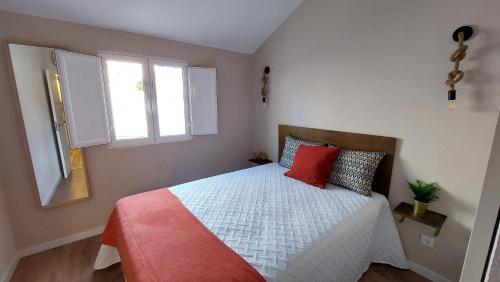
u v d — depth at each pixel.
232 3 2.32
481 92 1.46
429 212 1.73
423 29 1.67
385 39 1.88
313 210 1.62
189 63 2.79
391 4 1.82
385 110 1.95
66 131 2.08
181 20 2.37
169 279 0.96
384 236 1.91
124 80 2.38
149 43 2.47
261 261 1.08
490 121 1.44
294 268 1.09
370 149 2.07
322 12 2.33
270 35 2.97
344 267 1.50
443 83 1.61
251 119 3.52
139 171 2.59
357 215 1.60
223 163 3.31
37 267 1.89
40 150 2.02
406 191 1.89
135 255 1.15
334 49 2.27
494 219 0.50
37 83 1.94
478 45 1.44
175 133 2.82
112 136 2.37
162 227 1.36
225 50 3.07
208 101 2.96
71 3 1.86
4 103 1.82
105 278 1.77
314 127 2.57
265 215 1.54
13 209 1.93
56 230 2.15
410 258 1.90
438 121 1.66
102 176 2.35
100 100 2.21
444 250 1.71
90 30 2.12
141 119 2.55
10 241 1.89
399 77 1.83
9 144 1.87
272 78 3.05
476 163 1.52
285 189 1.99
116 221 1.60
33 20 1.86
